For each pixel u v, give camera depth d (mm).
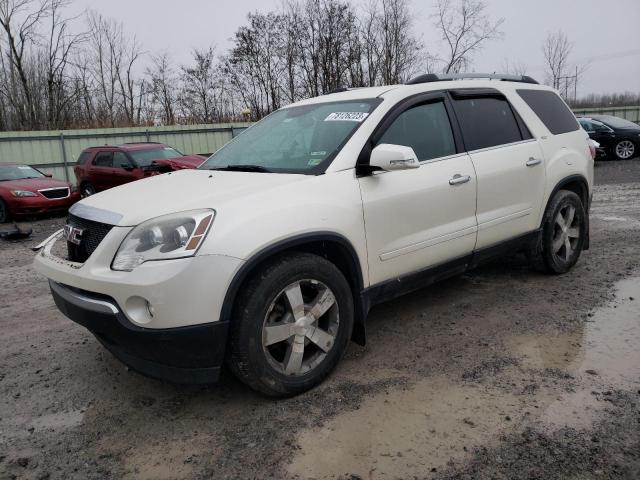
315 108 4039
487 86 4441
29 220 11719
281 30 27719
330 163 3283
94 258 2775
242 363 2816
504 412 2785
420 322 4102
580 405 2805
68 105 29516
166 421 2910
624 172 13914
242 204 2824
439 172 3730
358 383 3193
